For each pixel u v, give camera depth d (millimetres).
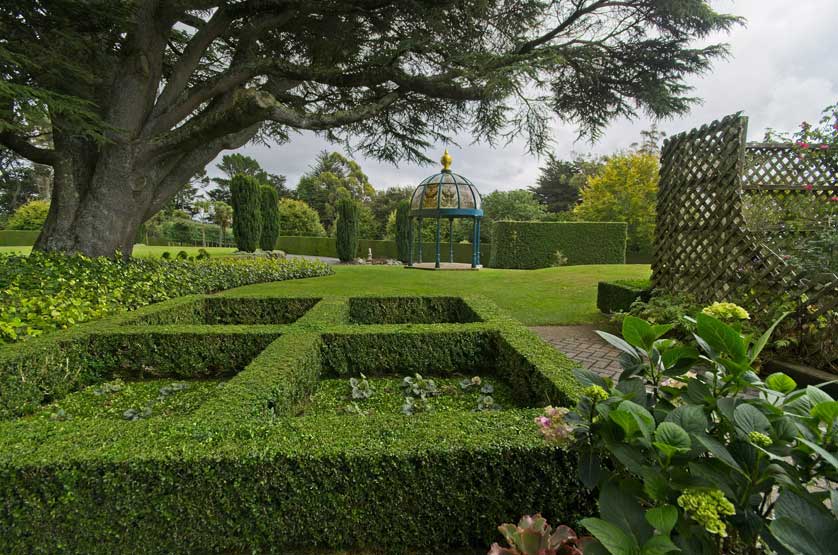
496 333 2928
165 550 1292
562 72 7777
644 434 896
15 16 5535
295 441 1354
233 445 1326
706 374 1156
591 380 1176
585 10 6988
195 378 2994
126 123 6805
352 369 2928
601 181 19672
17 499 1236
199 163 8234
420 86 7172
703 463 910
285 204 28672
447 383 2859
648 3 6469
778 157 4918
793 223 4586
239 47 7125
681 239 4586
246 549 1326
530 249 14930
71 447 1303
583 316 5539
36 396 2447
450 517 1321
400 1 6309
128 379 2982
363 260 19250
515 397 2471
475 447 1309
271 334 2934
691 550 855
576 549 1044
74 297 4434
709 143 4188
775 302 3451
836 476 820
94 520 1262
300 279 9430
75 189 7012
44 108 4922
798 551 676
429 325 3143
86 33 6680
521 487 1318
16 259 5875
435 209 11836
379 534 1322
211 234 30328
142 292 5516
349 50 8039
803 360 3184
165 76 8672
